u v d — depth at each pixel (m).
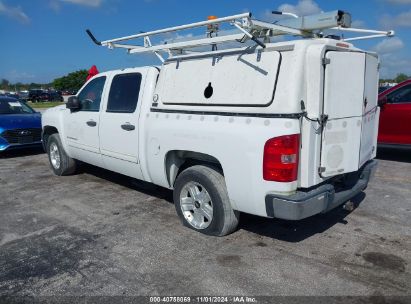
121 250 3.98
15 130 9.20
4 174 7.48
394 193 5.84
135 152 5.03
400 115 7.73
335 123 3.73
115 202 5.58
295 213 3.41
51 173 7.51
